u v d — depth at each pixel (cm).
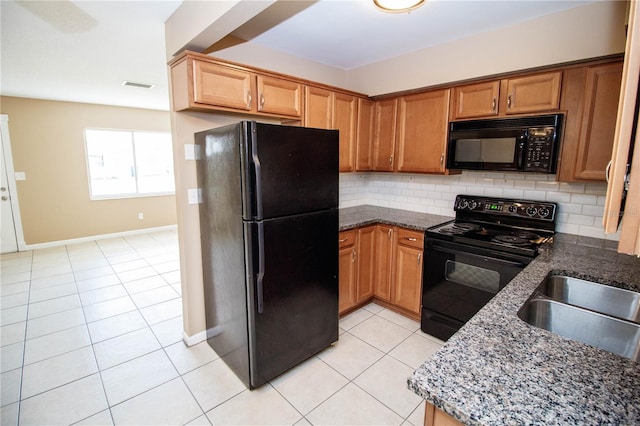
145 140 596
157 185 620
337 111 280
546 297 130
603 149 192
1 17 205
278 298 193
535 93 215
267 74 227
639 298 136
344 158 294
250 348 188
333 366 218
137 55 279
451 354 87
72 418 174
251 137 169
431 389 73
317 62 307
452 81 256
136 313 294
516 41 221
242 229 178
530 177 246
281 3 192
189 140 225
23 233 479
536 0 188
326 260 219
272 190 180
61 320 280
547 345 91
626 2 178
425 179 312
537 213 236
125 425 170
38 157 480
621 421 63
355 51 279
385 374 210
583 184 222
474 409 67
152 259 447
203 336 248
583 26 194
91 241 538
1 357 227
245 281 182
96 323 275
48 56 280
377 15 210
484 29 233
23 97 457
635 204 55
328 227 216
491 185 267
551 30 206
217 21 163
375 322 275
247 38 248
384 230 287
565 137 204
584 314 121
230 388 197
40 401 186
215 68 201
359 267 283
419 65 276
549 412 66
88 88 402
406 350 236
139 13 203
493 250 210
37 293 336
